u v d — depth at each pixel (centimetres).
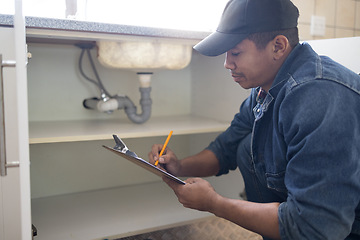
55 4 138
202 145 163
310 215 66
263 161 92
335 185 65
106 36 105
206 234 133
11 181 88
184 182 84
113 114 158
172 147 172
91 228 116
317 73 73
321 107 68
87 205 138
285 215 71
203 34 116
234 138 113
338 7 186
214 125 136
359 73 93
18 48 64
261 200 104
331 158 66
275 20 75
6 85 85
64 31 99
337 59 99
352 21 192
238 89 137
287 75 78
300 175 68
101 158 158
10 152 87
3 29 85
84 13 139
